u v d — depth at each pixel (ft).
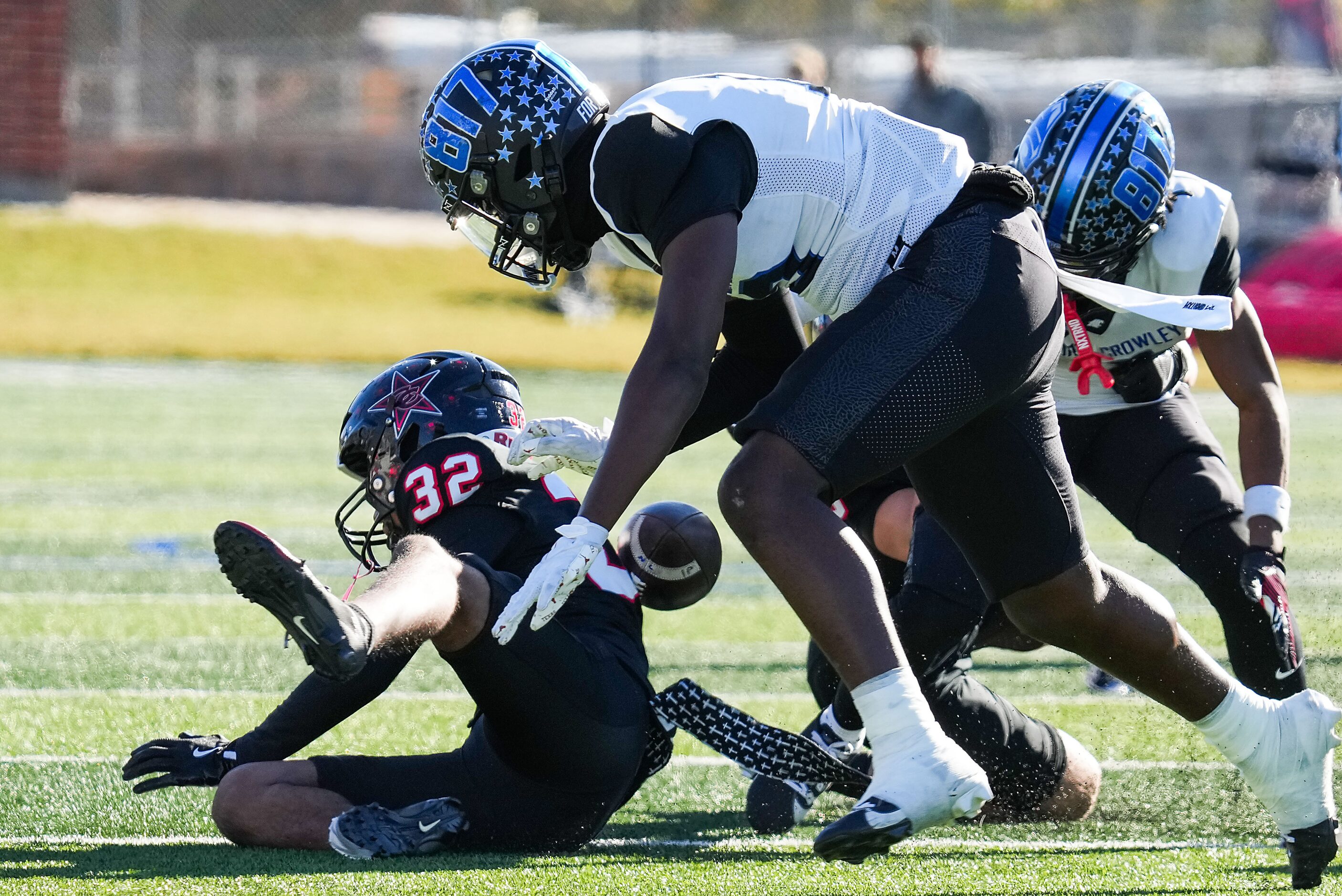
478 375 33.71
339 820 29.63
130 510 84.94
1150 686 28.25
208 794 34.83
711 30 225.35
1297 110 192.44
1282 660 34.88
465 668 28.60
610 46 219.61
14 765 37.50
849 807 35.53
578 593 32.24
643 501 88.58
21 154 210.79
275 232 213.25
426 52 247.50
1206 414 130.72
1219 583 36.35
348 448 34.01
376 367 160.76
